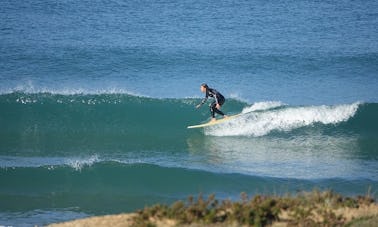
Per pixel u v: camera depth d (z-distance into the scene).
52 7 195.88
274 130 113.50
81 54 152.12
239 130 112.69
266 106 119.19
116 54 153.25
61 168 87.88
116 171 87.62
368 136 112.62
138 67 146.25
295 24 186.62
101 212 76.44
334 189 83.38
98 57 150.88
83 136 110.44
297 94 133.12
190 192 83.25
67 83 134.00
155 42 163.12
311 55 158.50
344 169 93.06
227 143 107.38
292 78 143.75
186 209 59.62
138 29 174.12
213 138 110.25
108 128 114.56
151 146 105.38
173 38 167.00
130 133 112.75
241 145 106.38
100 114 118.06
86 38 164.38
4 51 152.12
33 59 147.75
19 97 121.31
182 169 88.19
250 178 86.38
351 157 100.62
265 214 57.81
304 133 113.38
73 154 99.88
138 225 55.78
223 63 150.62
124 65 147.12
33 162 94.50
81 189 83.75
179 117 118.38
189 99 123.38
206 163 95.06
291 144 107.69
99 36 166.62
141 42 162.50
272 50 160.75
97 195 82.25
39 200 80.25
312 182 85.62
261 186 84.19
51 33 168.12
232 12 196.38
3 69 140.88
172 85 136.00
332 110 116.31
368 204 63.69
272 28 181.00
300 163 96.25
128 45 159.88
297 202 61.84
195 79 140.12
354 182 86.12
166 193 83.19
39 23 177.62
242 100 124.62
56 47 156.38
